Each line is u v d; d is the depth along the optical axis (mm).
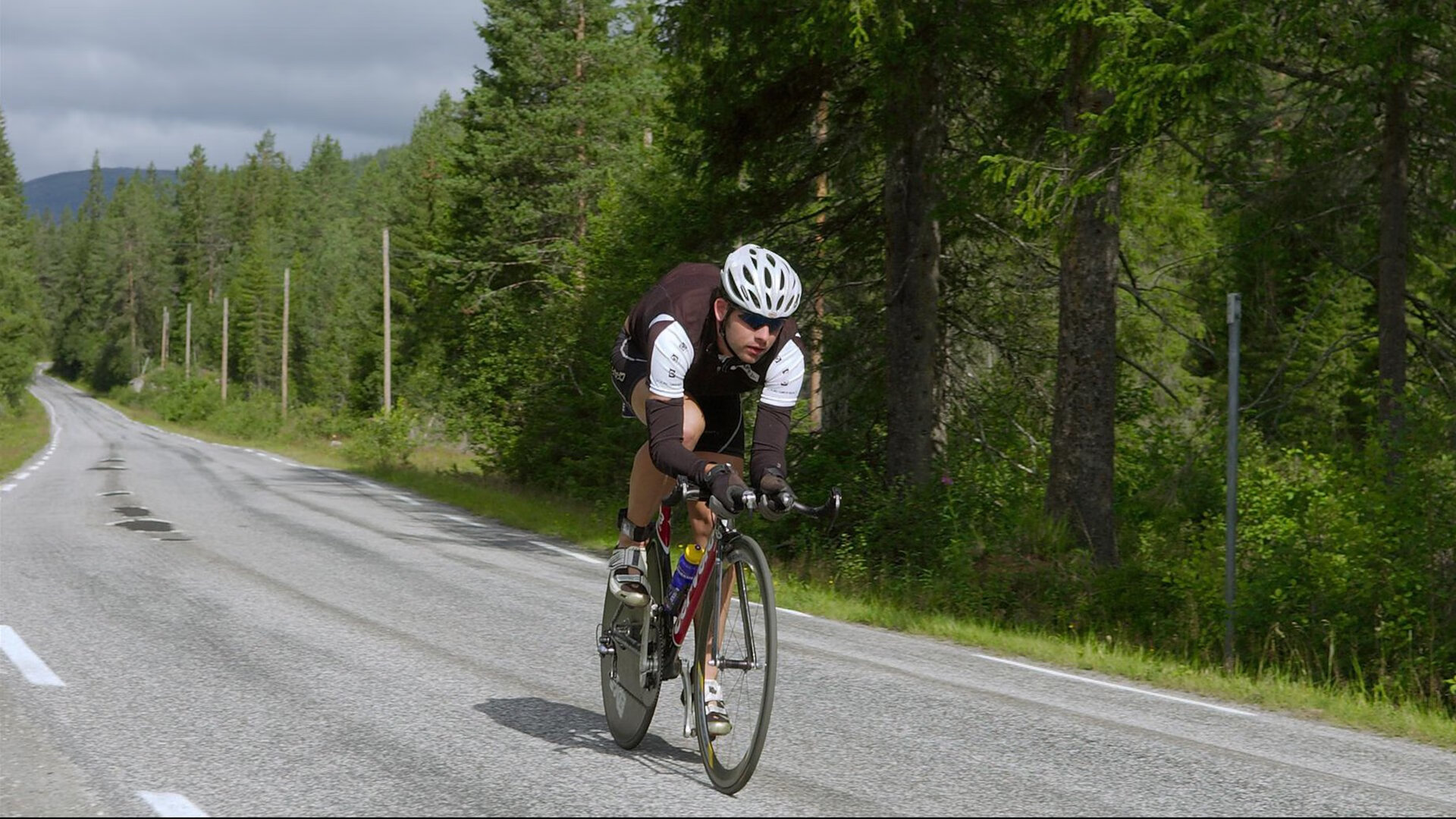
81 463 30562
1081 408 11531
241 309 113062
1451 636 8516
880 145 13898
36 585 8812
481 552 12336
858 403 16625
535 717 5250
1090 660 7656
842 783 4344
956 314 16375
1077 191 10461
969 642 8406
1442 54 11695
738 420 4449
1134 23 9742
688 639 4695
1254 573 9766
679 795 4129
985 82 13852
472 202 36219
